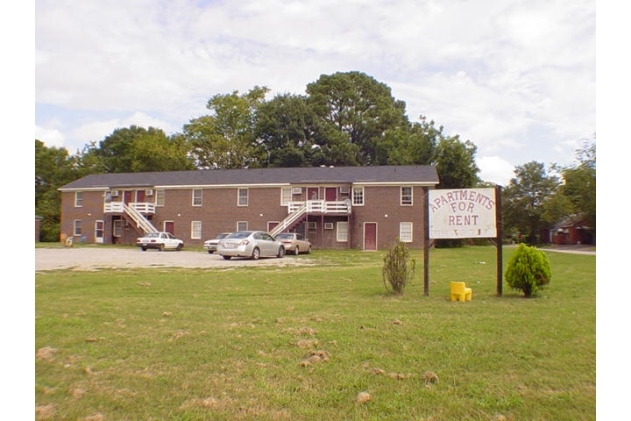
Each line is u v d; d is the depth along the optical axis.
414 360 5.07
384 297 9.72
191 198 41.03
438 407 3.88
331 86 68.44
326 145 62.06
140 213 40.81
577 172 43.72
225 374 4.66
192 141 65.50
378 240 36.22
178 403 3.96
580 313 7.66
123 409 3.84
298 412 3.79
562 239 55.34
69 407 3.86
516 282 9.70
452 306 8.40
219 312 7.75
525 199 59.44
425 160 52.22
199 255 26.50
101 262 20.03
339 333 6.22
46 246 37.12
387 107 68.94
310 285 11.93
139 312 7.72
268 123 61.72
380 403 3.95
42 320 6.97
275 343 5.73
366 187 36.72
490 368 4.82
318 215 36.25
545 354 5.27
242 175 41.41
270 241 24.12
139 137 64.44
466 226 10.14
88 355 5.26
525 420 3.65
